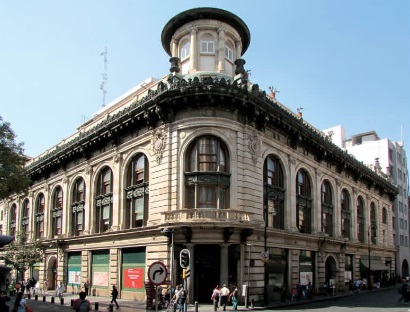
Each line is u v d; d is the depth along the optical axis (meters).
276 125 37.88
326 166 47.53
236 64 35.47
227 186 32.16
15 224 60.88
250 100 33.28
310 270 41.72
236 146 32.81
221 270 30.05
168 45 40.84
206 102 32.31
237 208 31.80
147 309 28.00
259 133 35.31
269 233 34.78
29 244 50.09
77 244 43.88
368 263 57.38
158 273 14.53
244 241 31.45
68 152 46.66
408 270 81.31
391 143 81.38
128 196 37.78
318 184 44.81
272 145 37.16
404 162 87.31
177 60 35.81
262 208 34.50
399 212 80.19
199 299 30.84
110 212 39.91
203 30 37.25
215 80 32.34
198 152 32.31
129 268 36.19
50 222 50.84
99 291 39.47
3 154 31.45
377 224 64.00
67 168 48.50
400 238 79.44
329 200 48.44
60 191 50.56
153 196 33.81
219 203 31.50
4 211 64.69
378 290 53.88
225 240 30.03
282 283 36.69
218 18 37.16
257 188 34.12
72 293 43.59
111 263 37.84
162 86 33.69
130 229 35.16
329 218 47.62
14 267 47.81
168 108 33.09
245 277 31.31
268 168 37.34
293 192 39.56
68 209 46.78
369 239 56.91
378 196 66.06
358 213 57.78
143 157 36.81
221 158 32.56
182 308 24.58
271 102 36.19
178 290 26.67
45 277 49.47
